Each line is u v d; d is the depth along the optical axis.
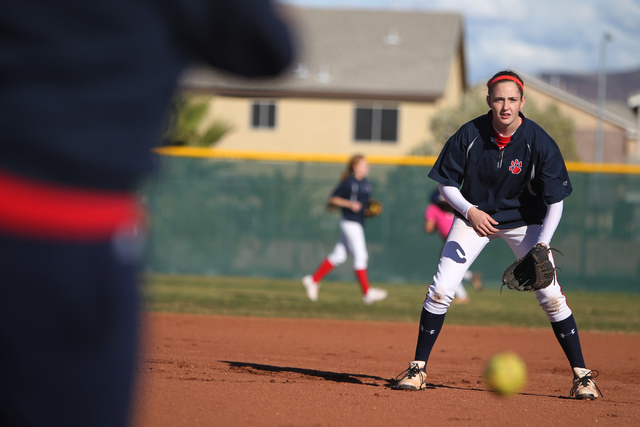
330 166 45.50
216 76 4.51
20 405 3.78
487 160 13.12
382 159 44.91
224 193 45.75
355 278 45.16
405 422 10.91
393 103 80.19
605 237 43.53
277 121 80.81
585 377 13.80
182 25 3.95
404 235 44.84
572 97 102.56
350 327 26.55
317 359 19.02
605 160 98.62
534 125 13.06
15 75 3.67
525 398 13.54
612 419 11.84
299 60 4.21
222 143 80.81
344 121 80.56
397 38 88.06
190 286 39.03
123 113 3.83
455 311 32.94
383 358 19.97
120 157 3.85
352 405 11.98
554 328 13.91
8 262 3.65
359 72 82.12
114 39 3.76
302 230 45.53
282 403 11.86
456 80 96.38
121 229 4.06
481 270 45.03
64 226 3.74
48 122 3.63
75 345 3.85
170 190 45.44
